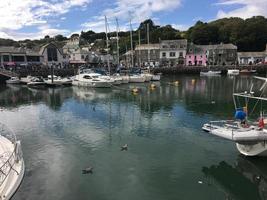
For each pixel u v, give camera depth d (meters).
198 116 28.27
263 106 31.83
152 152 18.66
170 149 19.09
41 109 34.47
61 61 94.31
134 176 15.27
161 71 89.69
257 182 14.54
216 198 13.12
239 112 16.52
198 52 103.44
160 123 25.88
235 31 112.69
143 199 13.02
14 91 53.22
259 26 110.00
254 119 22.58
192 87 54.59
